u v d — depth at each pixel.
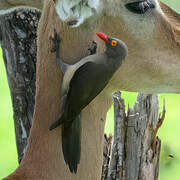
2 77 32.59
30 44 16.69
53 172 12.73
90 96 11.58
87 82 11.41
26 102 17.34
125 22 12.44
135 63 12.84
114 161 16.94
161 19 12.73
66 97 11.66
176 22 13.34
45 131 12.71
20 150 18.02
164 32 12.79
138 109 16.62
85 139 13.04
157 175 17.22
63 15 11.56
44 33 12.68
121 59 11.62
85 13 11.87
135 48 12.71
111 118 25.02
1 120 30.95
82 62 11.59
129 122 16.69
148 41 12.72
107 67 11.52
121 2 12.34
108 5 12.27
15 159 29.06
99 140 13.24
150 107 16.53
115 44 11.52
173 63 12.98
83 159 13.02
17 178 12.70
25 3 13.93
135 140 16.72
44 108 12.66
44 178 12.70
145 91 13.30
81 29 12.34
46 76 12.61
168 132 28.94
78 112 11.62
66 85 11.83
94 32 12.41
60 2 11.40
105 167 17.16
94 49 12.43
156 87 13.20
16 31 16.52
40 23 12.87
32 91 17.22
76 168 12.25
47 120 12.66
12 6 14.12
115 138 16.78
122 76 12.99
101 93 13.13
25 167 12.77
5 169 28.56
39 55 12.74
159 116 17.36
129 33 12.55
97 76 11.45
